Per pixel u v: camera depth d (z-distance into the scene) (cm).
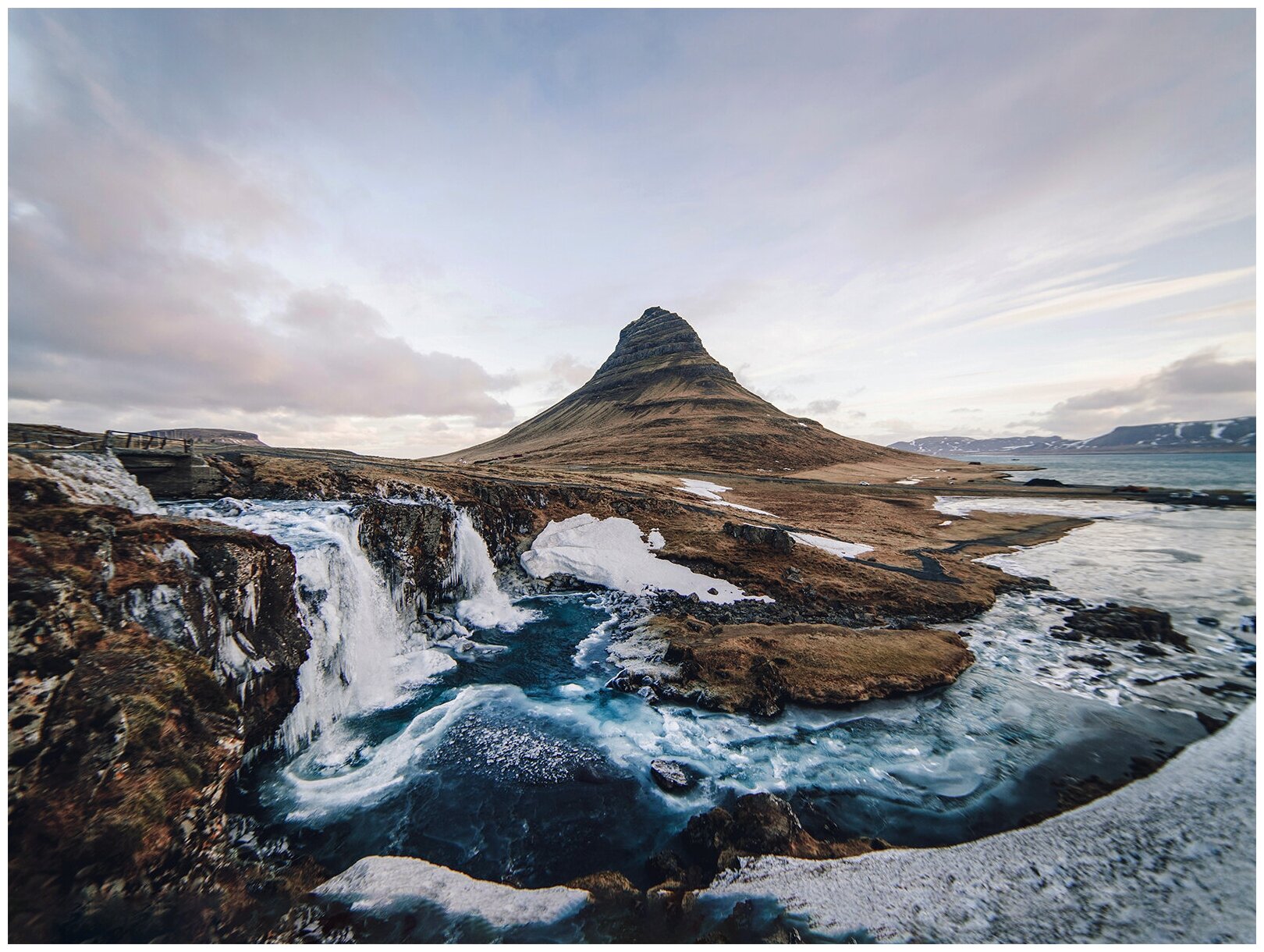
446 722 2405
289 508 3272
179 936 1244
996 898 1480
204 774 1568
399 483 4438
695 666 2770
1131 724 2395
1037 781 2008
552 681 2820
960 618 3772
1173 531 6694
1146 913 1427
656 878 1554
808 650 2961
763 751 2197
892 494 9356
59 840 1196
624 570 4556
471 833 1727
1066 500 9262
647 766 2086
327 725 2353
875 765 2106
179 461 3397
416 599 3431
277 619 2267
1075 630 3506
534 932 1361
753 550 4888
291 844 1645
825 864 1603
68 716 1332
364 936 1331
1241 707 2536
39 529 1673
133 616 1711
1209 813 1814
